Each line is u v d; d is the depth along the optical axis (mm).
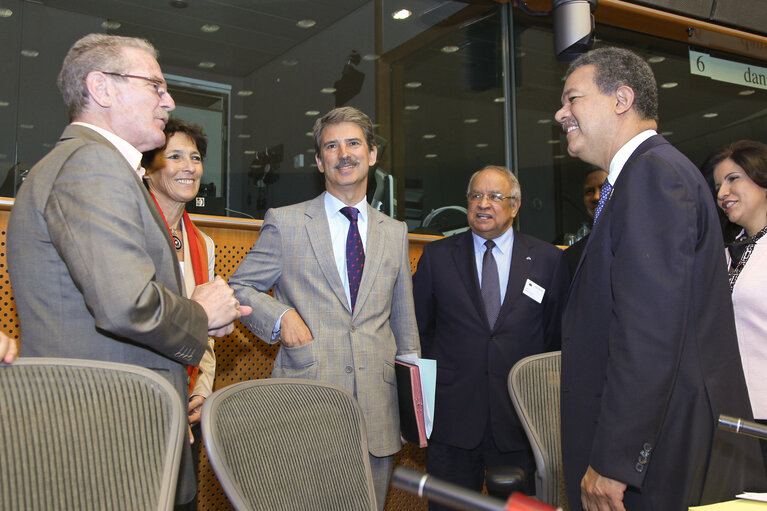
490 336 2316
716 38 4582
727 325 1327
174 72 3320
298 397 1246
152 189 1992
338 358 1846
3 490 865
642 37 4551
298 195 3428
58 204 1206
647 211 1289
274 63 3559
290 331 1809
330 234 1986
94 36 1477
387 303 1984
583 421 1390
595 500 1282
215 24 3461
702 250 1320
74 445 934
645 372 1208
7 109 2857
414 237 2861
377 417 1835
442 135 3904
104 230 1184
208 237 2203
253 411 1152
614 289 1306
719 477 1252
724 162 2336
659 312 1220
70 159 1256
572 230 4070
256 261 1969
